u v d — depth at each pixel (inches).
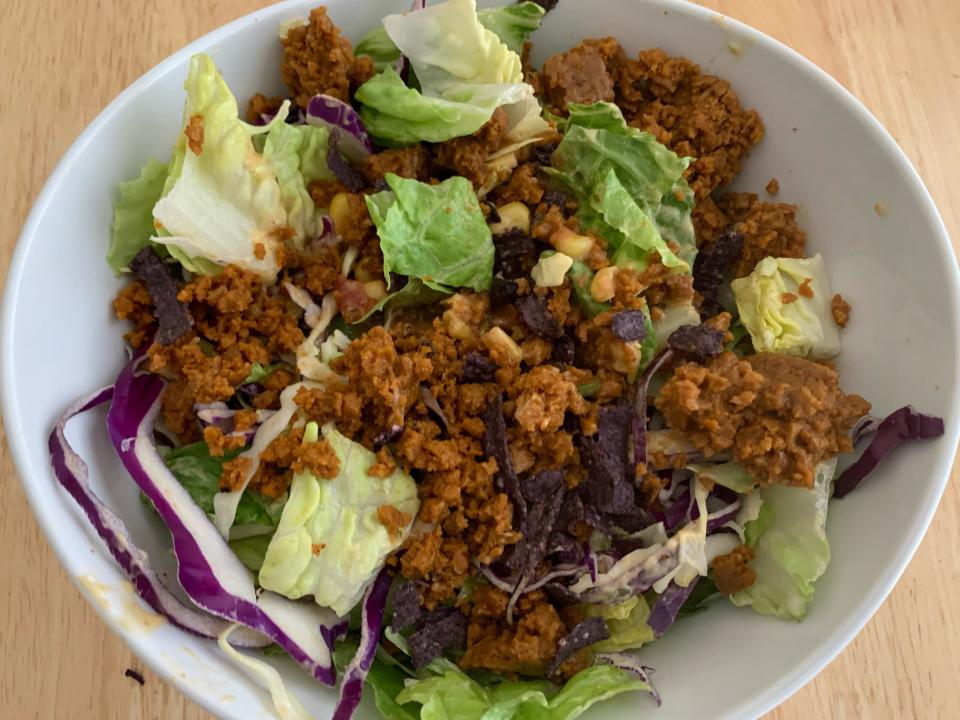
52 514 7.3
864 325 8.8
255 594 7.8
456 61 8.6
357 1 8.7
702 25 9.0
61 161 7.8
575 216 8.9
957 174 10.6
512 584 8.2
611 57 9.3
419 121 8.5
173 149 8.2
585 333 8.5
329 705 7.9
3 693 9.2
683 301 8.8
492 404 8.2
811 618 8.0
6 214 10.0
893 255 8.6
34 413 7.5
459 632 8.2
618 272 8.4
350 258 8.6
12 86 10.3
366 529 7.8
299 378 8.4
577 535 8.4
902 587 9.6
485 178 8.8
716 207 9.5
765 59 8.9
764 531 8.4
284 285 8.5
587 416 8.3
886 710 9.3
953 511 9.8
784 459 8.1
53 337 7.8
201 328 8.3
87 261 8.1
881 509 8.1
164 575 8.0
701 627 8.5
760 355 8.6
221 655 7.6
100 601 7.1
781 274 9.0
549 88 9.2
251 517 8.1
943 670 9.4
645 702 8.0
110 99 10.3
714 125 9.2
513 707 7.7
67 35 10.4
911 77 10.9
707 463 8.5
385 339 8.1
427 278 8.3
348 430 8.1
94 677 9.3
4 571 9.5
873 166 8.7
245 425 8.1
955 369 7.9
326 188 8.8
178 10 10.6
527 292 8.6
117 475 8.1
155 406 8.2
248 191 8.2
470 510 8.1
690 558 8.2
